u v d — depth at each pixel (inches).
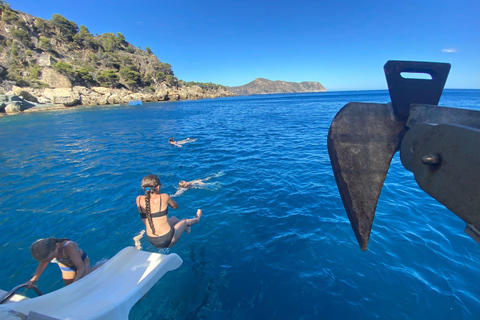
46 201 263.3
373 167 65.3
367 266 159.2
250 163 382.6
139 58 4424.2
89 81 2829.7
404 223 202.4
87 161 420.2
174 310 134.0
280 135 623.2
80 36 3713.1
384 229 195.3
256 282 150.9
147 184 147.6
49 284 149.6
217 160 404.8
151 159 420.8
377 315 128.1
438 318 124.8
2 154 494.9
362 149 67.1
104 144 567.8
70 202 259.4
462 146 36.4
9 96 1617.9
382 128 67.7
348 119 71.2
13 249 185.0
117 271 120.9
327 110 1363.2
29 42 2829.7
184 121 1014.4
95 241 192.4
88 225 214.8
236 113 1343.5
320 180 300.8
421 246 174.1
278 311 132.2
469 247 171.2
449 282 143.9
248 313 131.6
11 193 287.1
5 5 3154.5
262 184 294.7
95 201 260.4
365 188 64.6
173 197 264.4
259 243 185.9
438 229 192.5
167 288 147.7
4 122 1117.7
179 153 459.2
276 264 164.4
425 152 46.4
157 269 121.7
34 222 221.3
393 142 65.7
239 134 660.1
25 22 3201.3
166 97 3309.5
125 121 1057.5
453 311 127.3
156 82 3983.8
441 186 41.3
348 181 65.9
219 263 167.2
